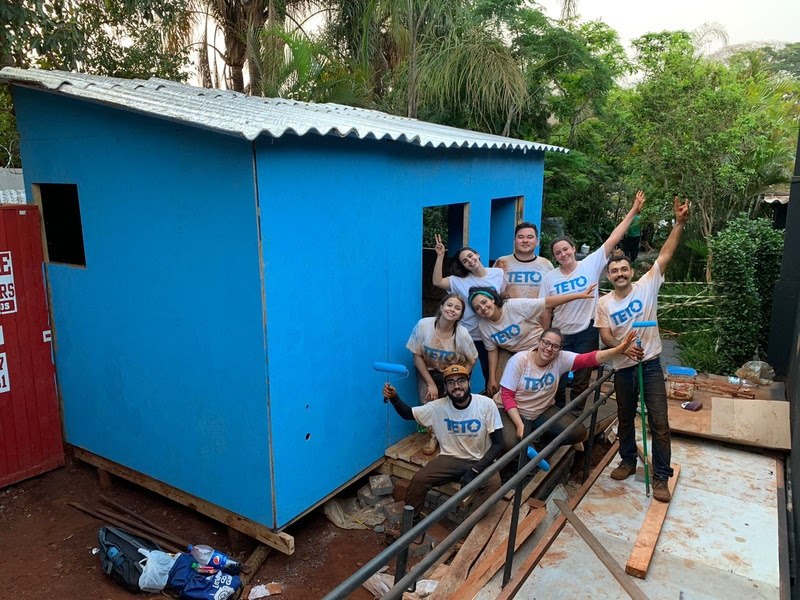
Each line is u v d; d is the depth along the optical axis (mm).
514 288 5758
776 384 6934
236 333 3926
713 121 11773
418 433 5484
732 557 3760
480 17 11297
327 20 12859
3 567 4195
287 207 3848
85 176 4621
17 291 5062
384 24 13039
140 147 4176
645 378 4375
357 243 4551
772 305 7926
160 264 4281
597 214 16141
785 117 17062
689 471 4926
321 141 4070
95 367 5020
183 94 5008
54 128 4719
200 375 4223
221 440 4195
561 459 4977
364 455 4875
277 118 4035
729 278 7895
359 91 11062
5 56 6883
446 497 4578
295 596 3938
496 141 6301
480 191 6375
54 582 4047
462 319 5445
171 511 4918
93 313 4902
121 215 4438
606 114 15977
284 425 4004
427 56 10711
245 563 4176
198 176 3895
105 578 4098
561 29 13062
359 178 4496
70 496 5141
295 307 4000
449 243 7234
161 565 3959
